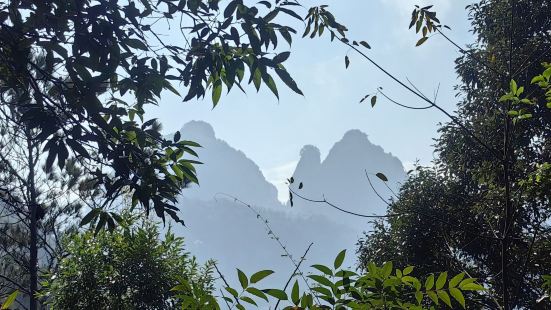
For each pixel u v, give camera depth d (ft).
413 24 15.79
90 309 30.78
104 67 8.52
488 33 40.52
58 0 8.31
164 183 9.69
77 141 8.58
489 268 38.42
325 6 12.35
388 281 7.61
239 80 9.39
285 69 8.75
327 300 7.52
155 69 9.11
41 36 8.53
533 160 38.40
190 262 33.22
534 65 34.42
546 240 33.17
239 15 8.65
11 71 8.89
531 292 32.89
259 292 7.39
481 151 42.37
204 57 8.95
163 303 30.94
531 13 36.52
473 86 43.75
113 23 8.45
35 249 53.31
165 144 9.88
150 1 9.09
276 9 8.69
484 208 37.37
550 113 35.19
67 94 8.56
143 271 31.12
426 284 7.62
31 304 50.37
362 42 12.59
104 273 31.24
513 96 15.57
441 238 41.50
